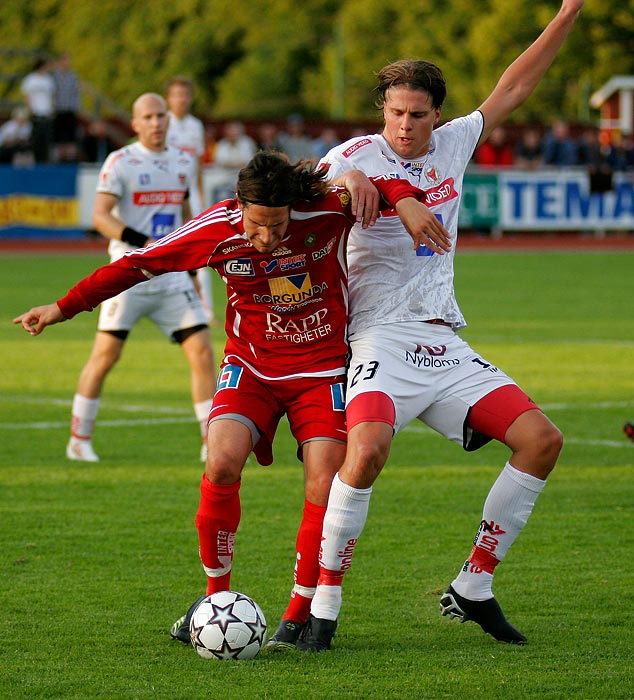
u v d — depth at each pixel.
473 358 18.39
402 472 29.03
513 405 17.69
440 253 17.20
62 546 22.33
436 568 21.06
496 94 19.83
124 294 29.50
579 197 110.75
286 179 16.31
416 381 17.88
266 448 18.39
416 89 17.97
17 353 49.53
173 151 31.45
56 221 95.75
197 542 22.69
